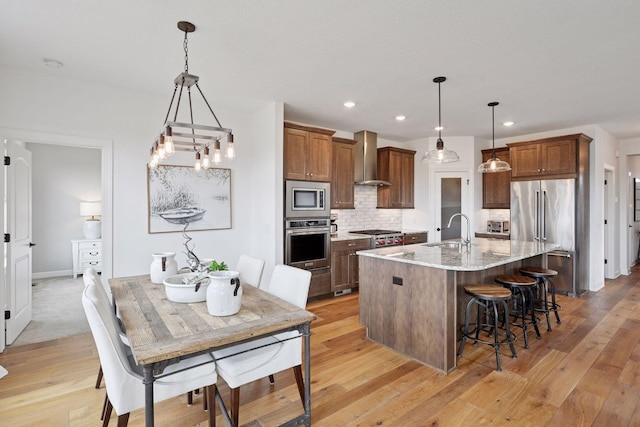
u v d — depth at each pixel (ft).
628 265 21.48
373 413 7.09
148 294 7.71
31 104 10.39
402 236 18.63
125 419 5.23
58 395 7.69
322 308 14.20
